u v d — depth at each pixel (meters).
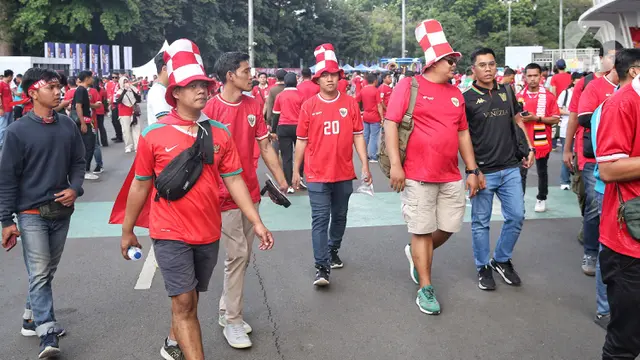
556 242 6.77
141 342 4.38
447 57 4.71
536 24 70.31
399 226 7.56
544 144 7.80
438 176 4.82
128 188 3.80
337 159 5.41
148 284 5.59
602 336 4.41
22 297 5.30
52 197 4.17
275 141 10.73
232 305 4.32
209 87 3.54
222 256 6.34
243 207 3.63
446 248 6.58
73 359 4.12
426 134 4.77
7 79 14.06
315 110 5.39
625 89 3.27
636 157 3.21
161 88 4.30
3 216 4.05
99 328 4.62
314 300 5.15
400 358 4.10
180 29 52.00
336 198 5.69
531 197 9.09
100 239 7.09
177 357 4.05
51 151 4.16
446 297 5.17
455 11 70.94
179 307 3.44
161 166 3.43
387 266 6.03
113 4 43.22
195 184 3.44
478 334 4.45
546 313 4.82
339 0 72.44
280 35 62.22
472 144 5.24
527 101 7.69
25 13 41.25
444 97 4.79
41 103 4.14
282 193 4.56
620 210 3.24
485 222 5.34
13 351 4.27
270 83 16.00
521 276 5.68
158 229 3.45
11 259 6.36
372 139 12.93
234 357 4.14
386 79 13.38
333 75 5.32
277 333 4.51
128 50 42.62
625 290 3.27
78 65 37.41
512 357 4.10
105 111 15.58
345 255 6.39
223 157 3.60
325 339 4.41
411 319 4.73
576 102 6.06
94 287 5.50
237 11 56.25
